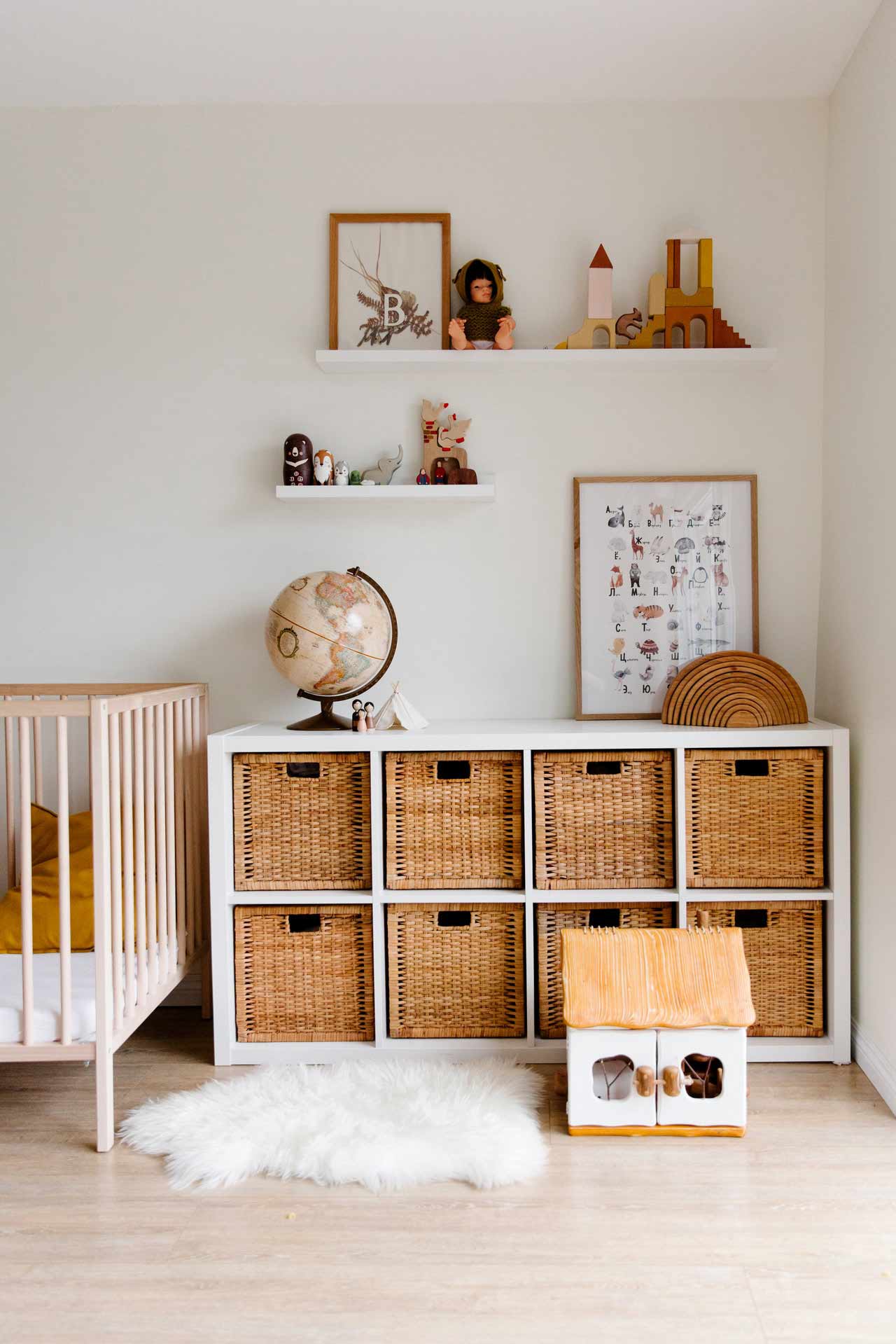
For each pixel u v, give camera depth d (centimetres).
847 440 244
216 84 256
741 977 202
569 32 232
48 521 271
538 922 235
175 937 232
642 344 260
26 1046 192
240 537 270
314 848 237
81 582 272
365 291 266
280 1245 161
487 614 270
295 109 266
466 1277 152
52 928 229
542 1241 161
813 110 263
